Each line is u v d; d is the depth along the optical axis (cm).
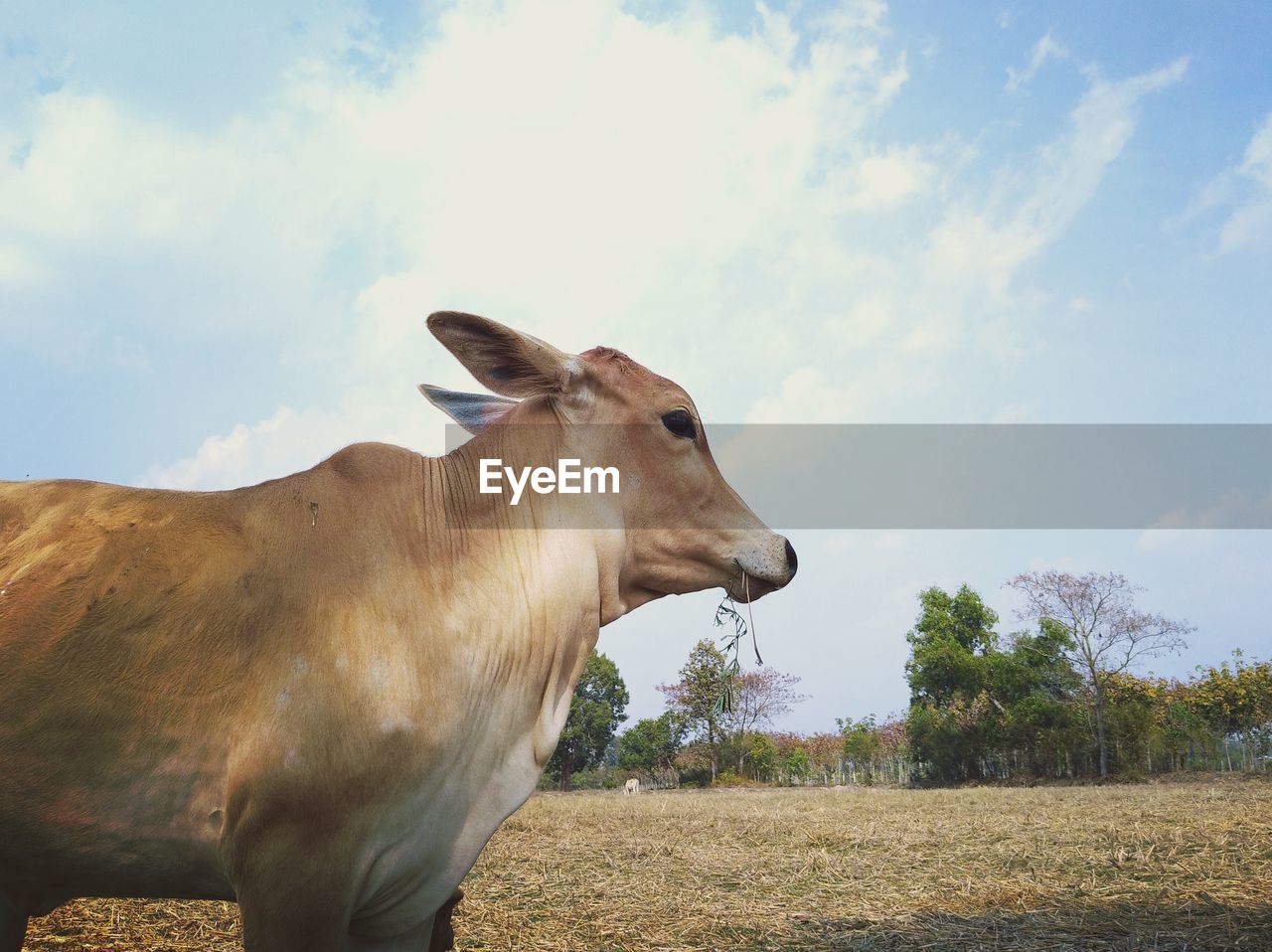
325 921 102
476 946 227
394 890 113
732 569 147
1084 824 461
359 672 107
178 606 104
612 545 140
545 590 129
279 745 102
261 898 100
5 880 107
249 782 100
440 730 112
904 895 293
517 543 129
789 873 339
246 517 113
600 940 234
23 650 99
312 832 102
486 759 120
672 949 226
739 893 297
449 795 115
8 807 99
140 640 102
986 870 337
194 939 204
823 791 1158
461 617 119
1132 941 227
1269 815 463
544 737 127
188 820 103
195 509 113
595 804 782
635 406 144
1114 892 285
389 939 119
